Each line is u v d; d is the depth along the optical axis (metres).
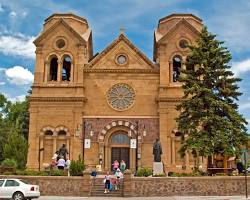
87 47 57.66
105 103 54.41
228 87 42.78
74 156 51.72
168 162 51.53
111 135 53.75
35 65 55.47
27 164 51.72
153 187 36.84
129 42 56.03
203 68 43.28
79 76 54.59
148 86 54.88
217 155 45.34
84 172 37.91
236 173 42.16
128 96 54.59
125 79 55.09
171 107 53.31
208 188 36.84
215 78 43.19
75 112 53.25
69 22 57.44
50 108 53.59
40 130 53.03
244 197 33.97
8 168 42.66
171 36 56.31
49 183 38.03
